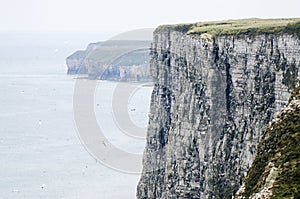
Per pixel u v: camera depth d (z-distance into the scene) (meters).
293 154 107.44
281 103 158.25
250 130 168.88
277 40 161.12
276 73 160.75
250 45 169.88
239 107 175.25
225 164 176.38
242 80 173.62
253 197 105.25
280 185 100.50
